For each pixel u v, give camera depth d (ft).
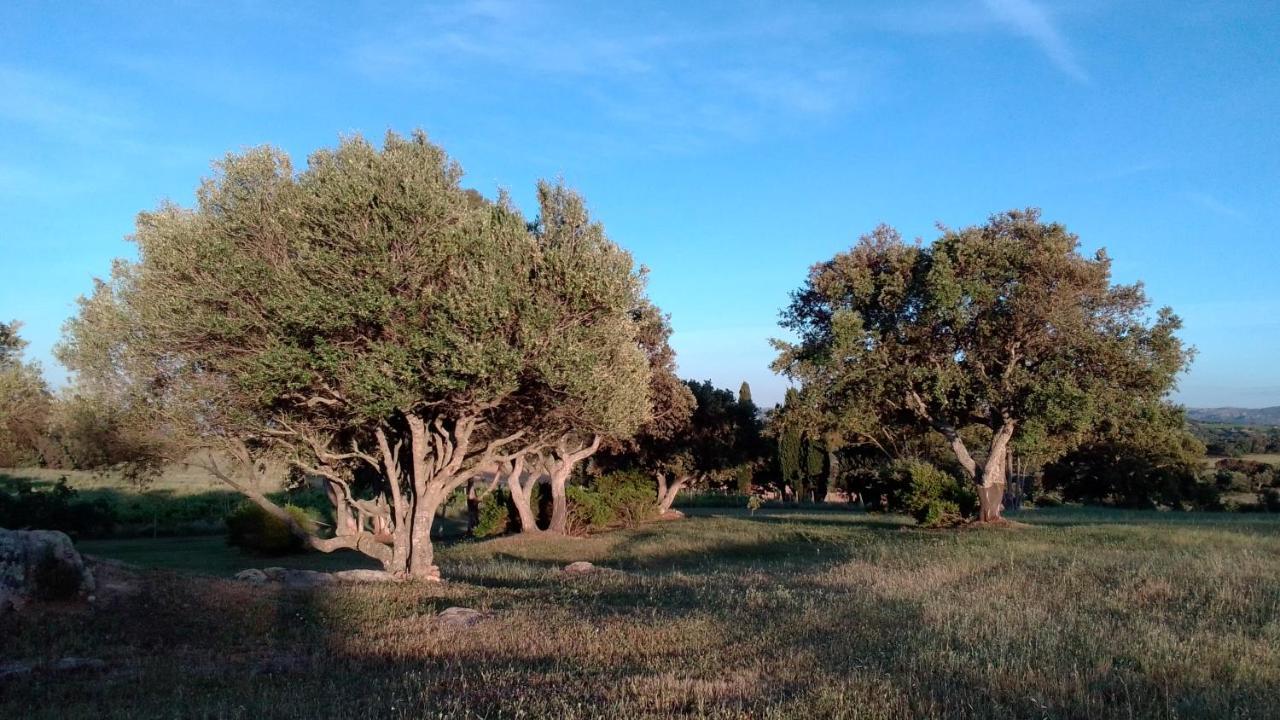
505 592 44.96
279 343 41.96
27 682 26.86
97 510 119.03
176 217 46.26
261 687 26.27
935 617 33.58
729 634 31.73
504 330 43.42
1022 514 117.91
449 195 45.01
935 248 80.23
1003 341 80.07
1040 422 75.72
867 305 86.12
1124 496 162.40
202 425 49.37
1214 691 23.03
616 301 45.85
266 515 94.68
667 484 131.23
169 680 27.35
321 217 41.52
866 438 113.19
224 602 37.19
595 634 32.14
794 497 184.44
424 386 43.78
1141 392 78.02
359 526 68.90
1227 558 51.31
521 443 57.36
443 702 23.20
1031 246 77.00
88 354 50.31
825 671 25.55
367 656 30.35
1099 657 26.68
